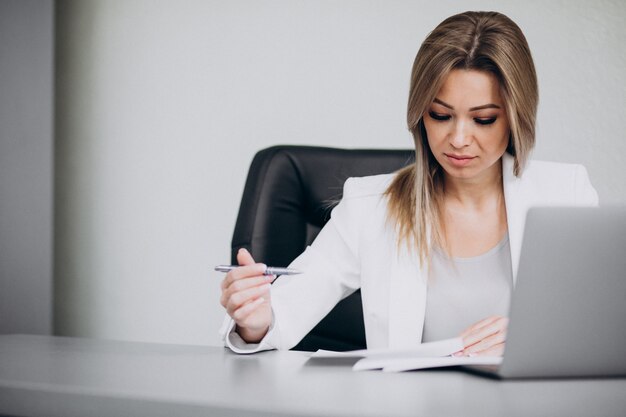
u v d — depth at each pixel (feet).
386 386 2.57
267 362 3.27
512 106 4.45
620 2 8.02
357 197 5.29
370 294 4.94
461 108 4.45
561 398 2.37
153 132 9.50
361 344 6.01
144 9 9.53
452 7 8.51
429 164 5.05
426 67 4.51
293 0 8.99
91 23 9.71
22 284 8.94
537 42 8.23
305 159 6.07
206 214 9.30
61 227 9.76
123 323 9.54
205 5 9.31
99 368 2.94
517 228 4.86
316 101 8.95
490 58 4.37
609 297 2.68
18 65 8.99
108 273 9.61
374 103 8.75
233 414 2.16
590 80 8.12
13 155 8.99
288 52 9.02
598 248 2.63
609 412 2.16
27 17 8.99
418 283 4.78
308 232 6.05
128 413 2.31
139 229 9.52
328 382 2.65
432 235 5.06
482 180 5.10
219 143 9.27
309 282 4.92
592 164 8.13
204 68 9.32
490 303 4.98
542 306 2.66
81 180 9.72
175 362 3.20
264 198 5.88
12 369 2.88
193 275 9.33
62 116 9.78
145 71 9.53
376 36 8.73
